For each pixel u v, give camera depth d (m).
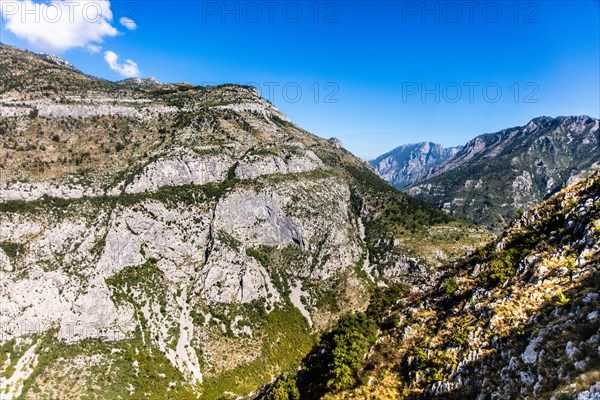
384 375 62.22
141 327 158.38
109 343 147.62
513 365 46.06
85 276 157.62
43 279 149.38
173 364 151.50
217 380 151.00
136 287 169.75
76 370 134.12
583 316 44.38
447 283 73.69
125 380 137.62
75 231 169.88
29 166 183.62
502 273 63.22
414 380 57.25
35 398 123.00
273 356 168.00
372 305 89.75
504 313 53.97
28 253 156.25
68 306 147.38
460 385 50.34
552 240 62.25
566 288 50.59
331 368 69.31
